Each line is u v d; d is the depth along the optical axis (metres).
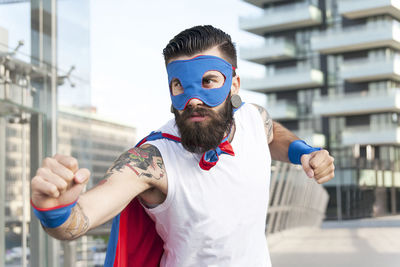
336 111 26.53
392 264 5.34
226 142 1.04
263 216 1.11
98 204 0.85
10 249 2.14
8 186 2.14
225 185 1.03
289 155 1.28
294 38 28.59
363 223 14.37
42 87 2.29
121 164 0.94
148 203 1.02
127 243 1.07
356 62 26.86
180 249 1.05
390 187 21.08
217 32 1.02
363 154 26.08
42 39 2.29
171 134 1.03
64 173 0.69
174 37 1.02
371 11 26.23
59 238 0.79
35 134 2.25
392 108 25.52
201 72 0.97
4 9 2.08
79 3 2.58
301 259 5.80
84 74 2.64
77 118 2.57
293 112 28.00
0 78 2.02
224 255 1.05
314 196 11.82
